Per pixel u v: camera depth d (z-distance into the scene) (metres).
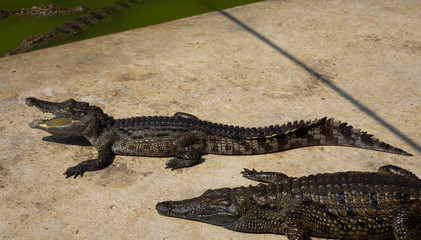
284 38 4.82
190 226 3.46
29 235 3.40
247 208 3.41
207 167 3.73
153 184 3.63
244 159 3.77
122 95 4.19
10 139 3.84
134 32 4.86
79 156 3.78
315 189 3.39
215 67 4.47
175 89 4.25
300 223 3.36
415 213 3.31
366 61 4.56
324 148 3.84
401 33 4.91
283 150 3.82
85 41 4.74
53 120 3.78
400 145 3.86
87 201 3.54
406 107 4.13
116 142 3.77
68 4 5.74
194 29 4.91
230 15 5.12
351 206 3.34
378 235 3.35
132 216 3.49
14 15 5.41
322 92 4.25
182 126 3.75
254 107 4.12
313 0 5.42
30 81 4.27
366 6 5.32
